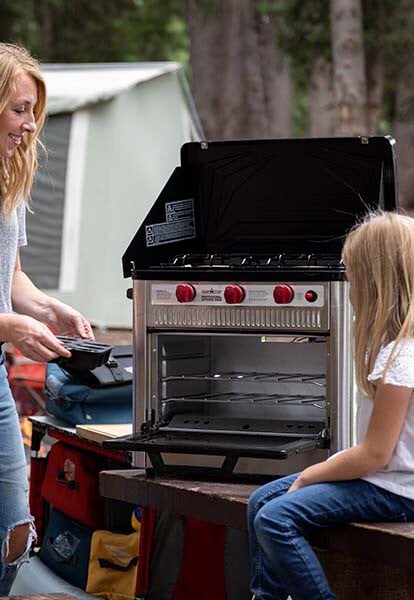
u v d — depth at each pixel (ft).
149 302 10.63
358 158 10.93
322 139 10.95
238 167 11.40
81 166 30.27
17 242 10.37
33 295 11.19
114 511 12.81
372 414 8.91
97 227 30.55
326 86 52.80
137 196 30.60
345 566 9.86
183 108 31.35
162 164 30.94
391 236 9.09
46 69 31.30
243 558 11.50
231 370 11.41
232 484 10.24
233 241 11.62
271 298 10.19
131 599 12.09
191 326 10.49
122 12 55.88
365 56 44.91
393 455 8.98
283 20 47.19
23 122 9.76
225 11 46.80
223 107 47.09
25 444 18.37
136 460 10.68
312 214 11.28
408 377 8.72
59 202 30.48
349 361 10.07
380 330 9.03
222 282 10.34
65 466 13.19
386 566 9.58
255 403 11.31
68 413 13.12
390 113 51.01
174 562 11.54
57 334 11.23
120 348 13.62
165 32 61.98
